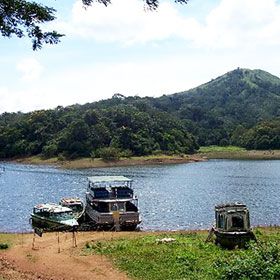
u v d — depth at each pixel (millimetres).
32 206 47281
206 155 122000
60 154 109625
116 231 31000
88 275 17188
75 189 61594
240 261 15641
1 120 161625
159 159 108438
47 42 12547
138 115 125250
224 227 20766
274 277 14547
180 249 19969
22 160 112938
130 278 16203
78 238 26641
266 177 71750
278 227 30688
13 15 11555
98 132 114312
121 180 36094
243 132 149500
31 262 20016
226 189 58281
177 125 137250
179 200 49531
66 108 144375
